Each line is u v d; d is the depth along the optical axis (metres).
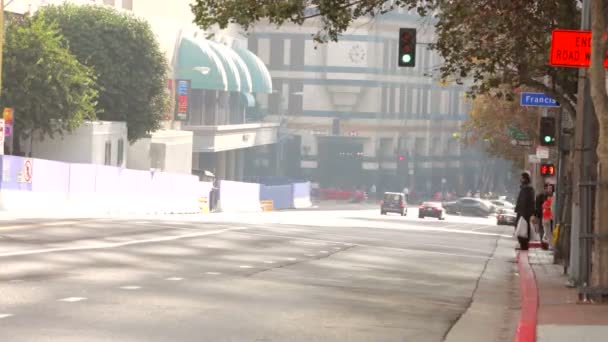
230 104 128.75
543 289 25.80
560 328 17.55
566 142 33.50
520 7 33.97
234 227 47.06
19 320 16.03
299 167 166.75
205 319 17.23
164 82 87.88
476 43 35.19
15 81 69.94
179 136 106.75
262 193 124.81
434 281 27.64
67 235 34.41
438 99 179.88
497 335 17.66
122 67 84.25
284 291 22.27
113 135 81.88
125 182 76.00
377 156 168.62
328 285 24.30
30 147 76.50
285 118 160.88
